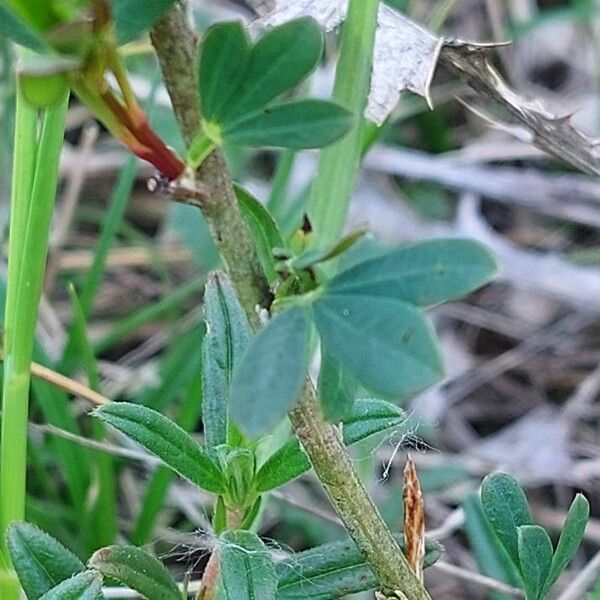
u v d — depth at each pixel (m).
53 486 0.49
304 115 0.21
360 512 0.25
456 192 0.74
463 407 0.65
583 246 0.73
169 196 0.22
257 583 0.25
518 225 0.75
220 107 0.22
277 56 0.21
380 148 0.72
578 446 0.62
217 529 0.27
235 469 0.26
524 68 0.82
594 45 0.73
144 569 0.26
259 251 0.24
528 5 0.78
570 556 0.27
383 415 0.27
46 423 0.52
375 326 0.21
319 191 0.33
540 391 0.66
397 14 0.37
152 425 0.26
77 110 0.73
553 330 0.69
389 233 0.72
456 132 0.76
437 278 0.21
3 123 0.58
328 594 0.27
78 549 0.46
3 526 0.31
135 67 0.67
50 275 0.63
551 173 0.74
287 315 0.21
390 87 0.36
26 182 0.31
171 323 0.66
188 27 0.22
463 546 0.56
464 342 0.69
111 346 0.65
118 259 0.68
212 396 0.28
